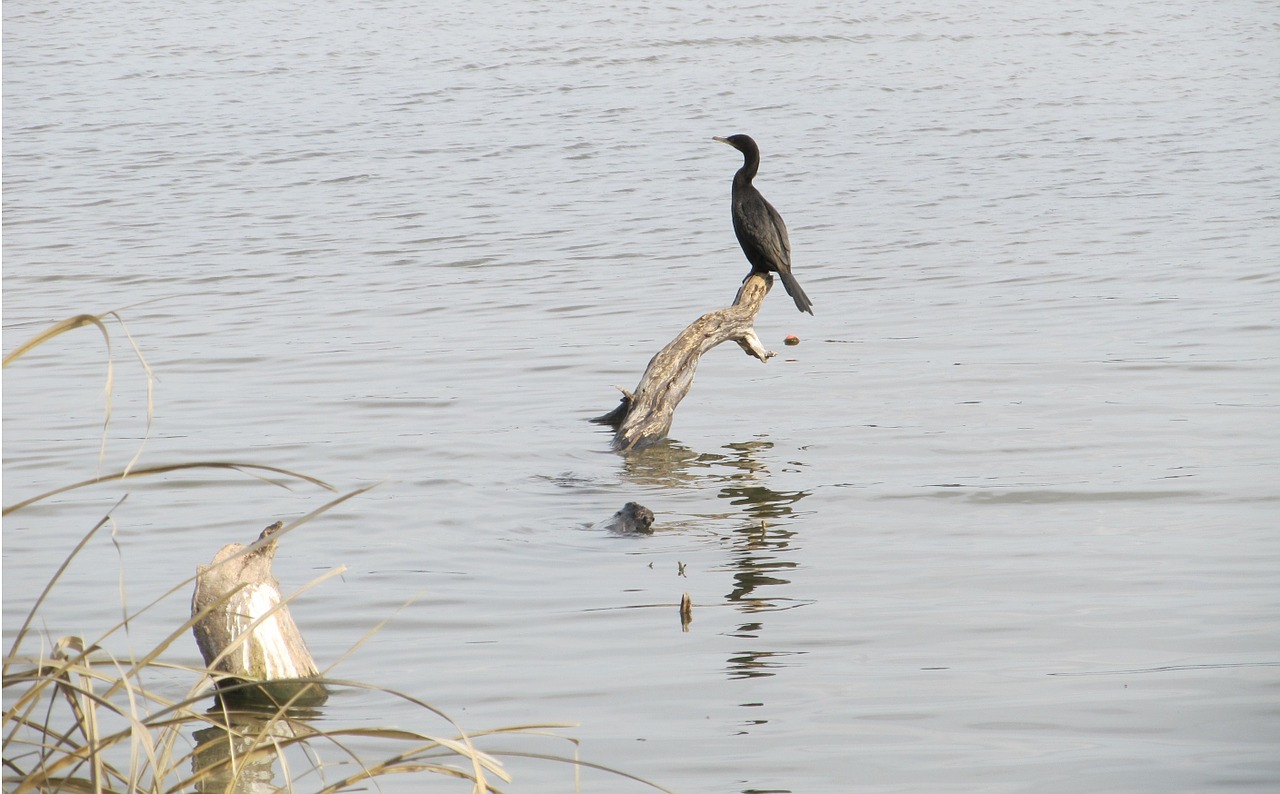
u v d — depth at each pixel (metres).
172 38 65.75
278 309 20.73
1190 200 28.45
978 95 48.38
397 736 4.51
